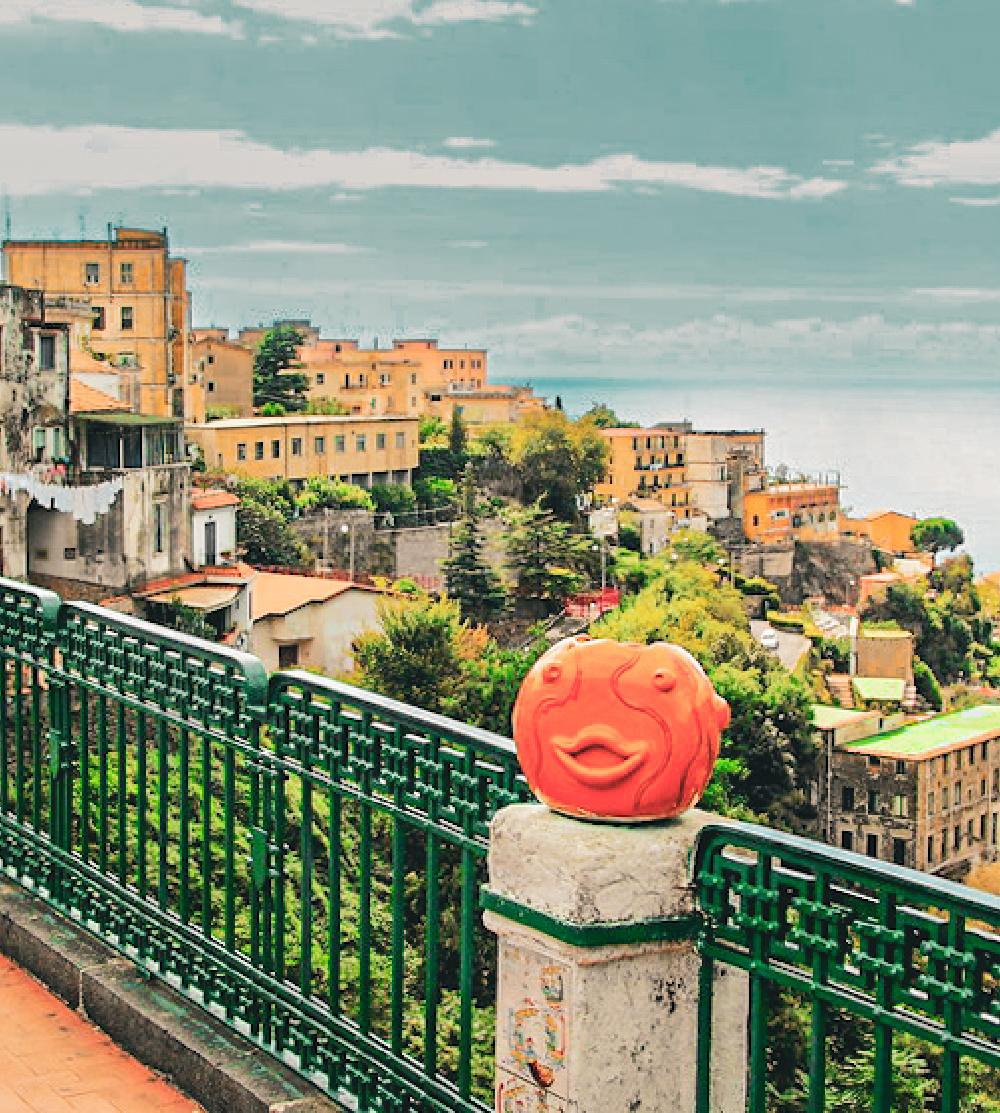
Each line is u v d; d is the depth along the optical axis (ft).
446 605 129.49
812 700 188.96
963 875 204.64
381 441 283.38
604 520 318.04
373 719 13.82
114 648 17.63
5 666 20.17
